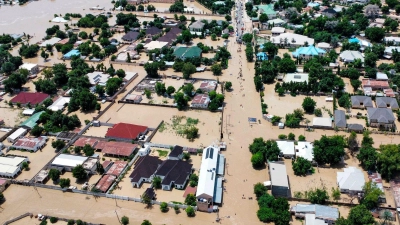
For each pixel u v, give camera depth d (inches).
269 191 6589.6
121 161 7470.5
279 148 7470.5
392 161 6599.4
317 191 6279.5
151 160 7194.9
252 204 6382.9
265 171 7145.7
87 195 6761.8
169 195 6643.7
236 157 7554.1
